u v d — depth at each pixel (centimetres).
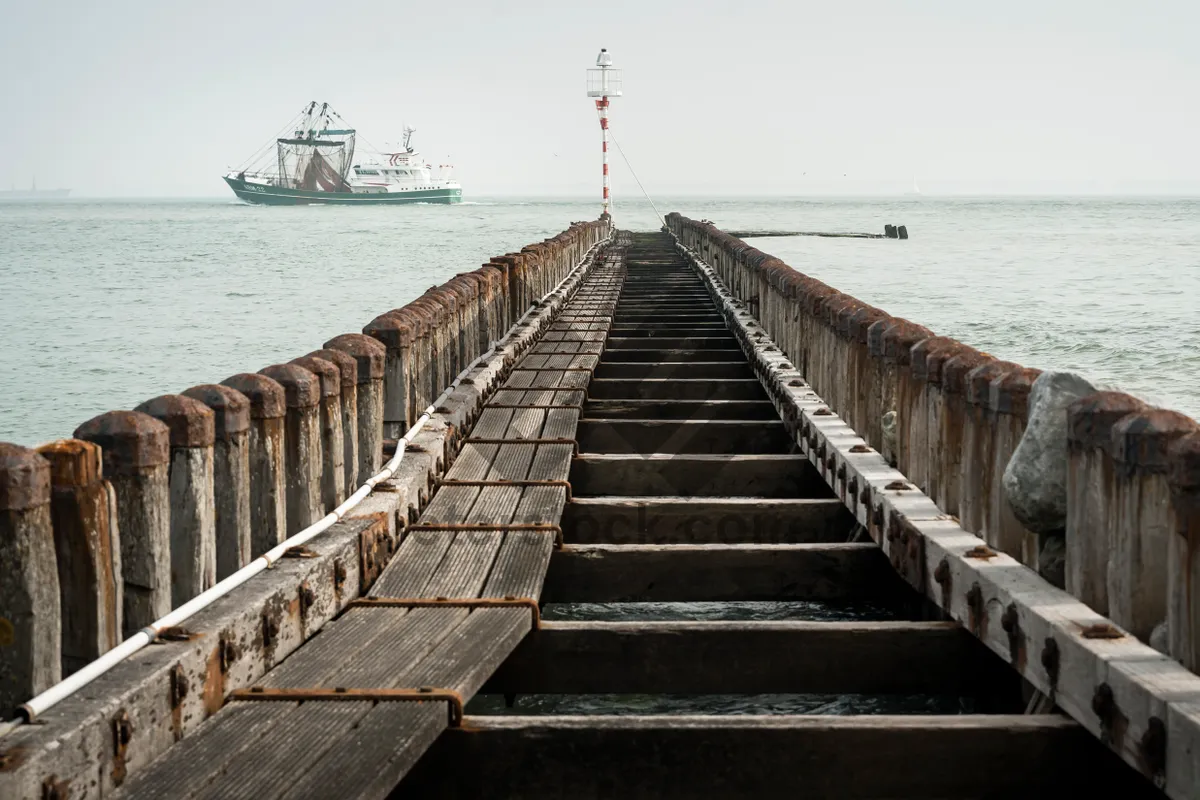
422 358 883
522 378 1191
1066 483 476
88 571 396
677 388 1269
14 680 366
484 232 8856
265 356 2394
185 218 13875
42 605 370
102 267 4984
